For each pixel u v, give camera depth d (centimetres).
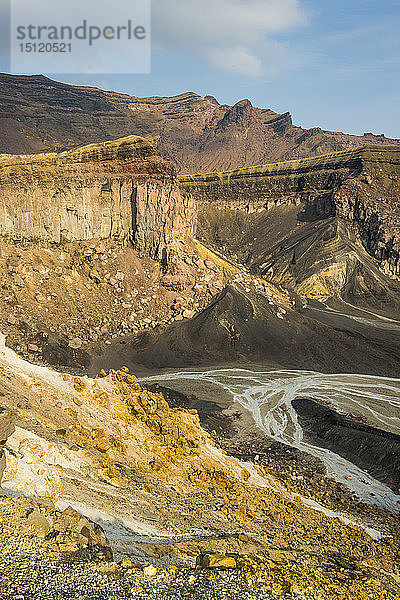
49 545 1456
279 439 7269
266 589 1572
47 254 11544
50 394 2816
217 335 11119
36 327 9856
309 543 2752
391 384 9469
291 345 11194
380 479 6094
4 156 11631
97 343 10450
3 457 1844
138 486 2441
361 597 1867
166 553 1755
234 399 8700
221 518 2528
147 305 11788
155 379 9400
